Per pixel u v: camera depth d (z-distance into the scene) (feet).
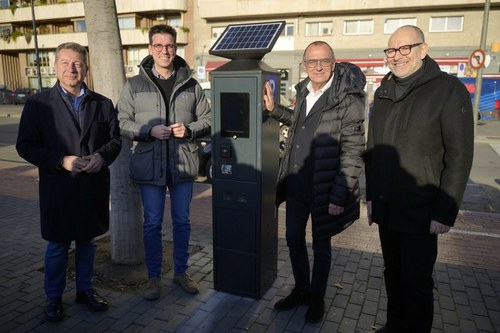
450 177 6.97
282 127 24.97
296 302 9.83
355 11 81.05
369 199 8.46
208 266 12.14
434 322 9.33
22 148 8.43
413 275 7.68
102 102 9.31
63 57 8.40
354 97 8.62
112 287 10.78
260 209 9.62
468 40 76.13
